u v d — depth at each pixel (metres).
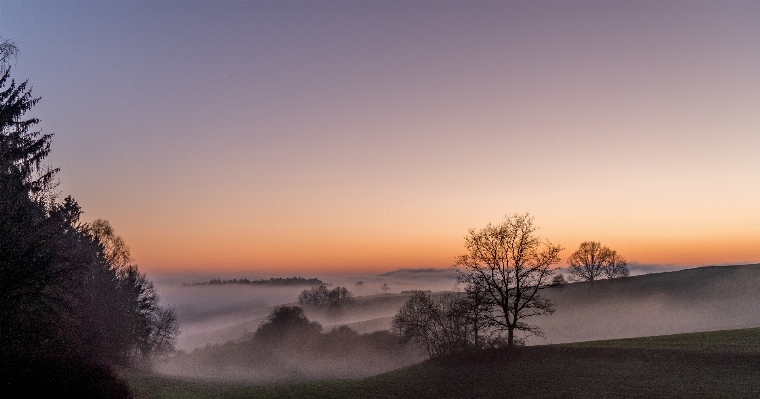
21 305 25.55
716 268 131.88
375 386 46.00
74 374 26.48
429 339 69.69
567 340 84.00
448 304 67.12
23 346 26.58
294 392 45.41
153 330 80.81
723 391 31.08
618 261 123.44
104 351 37.75
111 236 69.06
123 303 54.41
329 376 85.62
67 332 29.56
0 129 31.70
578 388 35.75
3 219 24.94
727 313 89.62
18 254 25.05
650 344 49.06
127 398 29.22
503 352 53.28
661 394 31.59
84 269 30.34
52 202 30.66
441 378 46.62
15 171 28.27
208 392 47.22
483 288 54.66
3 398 23.20
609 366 42.50
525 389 37.41
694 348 43.75
